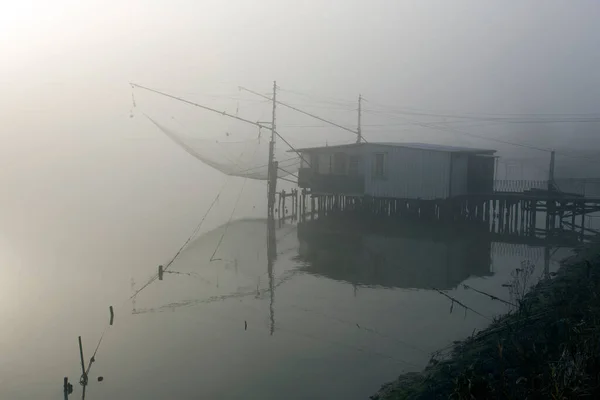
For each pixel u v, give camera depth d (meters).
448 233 22.75
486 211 24.48
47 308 12.36
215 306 12.44
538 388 6.30
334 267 16.56
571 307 8.78
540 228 25.22
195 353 9.60
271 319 11.40
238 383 8.34
